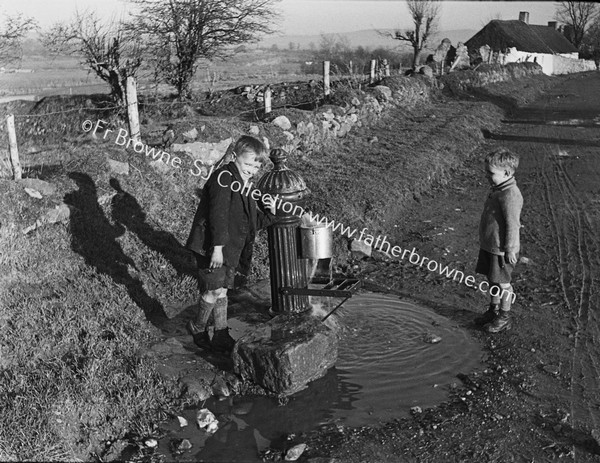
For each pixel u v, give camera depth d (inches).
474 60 1241.4
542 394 177.9
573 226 351.3
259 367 175.5
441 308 238.2
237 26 636.7
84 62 603.8
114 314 206.8
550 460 149.0
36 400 156.3
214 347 195.3
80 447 147.8
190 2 610.2
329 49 1192.2
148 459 147.7
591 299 246.8
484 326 219.0
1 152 279.0
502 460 148.8
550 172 498.6
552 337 213.6
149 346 194.4
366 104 556.1
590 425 163.3
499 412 168.7
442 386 181.6
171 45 636.1
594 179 470.9
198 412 165.2
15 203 235.9
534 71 1691.7
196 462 147.6
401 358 197.0
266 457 149.3
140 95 610.2
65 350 184.9
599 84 1608.0
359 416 166.7
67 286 217.0
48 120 616.7
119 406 161.8
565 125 772.6
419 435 158.4
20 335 186.4
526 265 286.5
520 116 857.5
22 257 221.3
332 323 217.0
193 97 690.8
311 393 177.5
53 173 272.1
